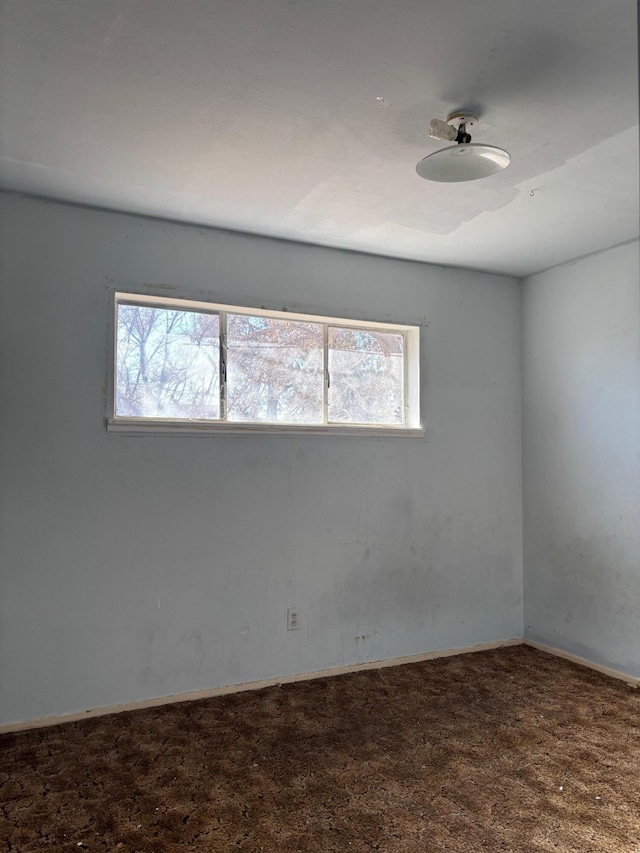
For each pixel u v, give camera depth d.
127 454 2.97
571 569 3.75
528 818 2.09
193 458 3.11
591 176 2.58
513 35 1.70
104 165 2.48
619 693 3.20
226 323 3.31
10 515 2.72
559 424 3.86
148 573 2.99
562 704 3.06
